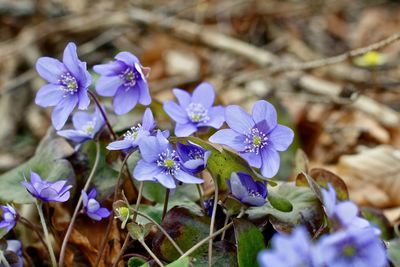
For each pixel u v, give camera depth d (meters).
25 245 0.40
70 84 0.35
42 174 0.38
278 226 0.34
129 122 0.42
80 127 0.38
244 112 0.33
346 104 0.60
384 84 0.67
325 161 0.56
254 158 0.33
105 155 0.39
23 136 0.64
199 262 0.33
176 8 0.84
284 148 0.33
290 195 0.36
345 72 0.73
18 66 0.72
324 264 0.28
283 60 0.75
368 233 0.28
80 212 0.35
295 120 0.59
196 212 0.35
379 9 0.93
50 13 0.82
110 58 0.75
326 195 0.29
